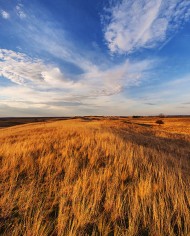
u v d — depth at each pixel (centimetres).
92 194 410
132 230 313
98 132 1488
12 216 360
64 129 1856
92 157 696
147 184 463
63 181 498
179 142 1850
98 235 316
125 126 3250
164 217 350
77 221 337
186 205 383
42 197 428
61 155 766
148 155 819
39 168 601
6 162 663
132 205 389
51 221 347
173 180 504
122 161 663
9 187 471
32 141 1050
